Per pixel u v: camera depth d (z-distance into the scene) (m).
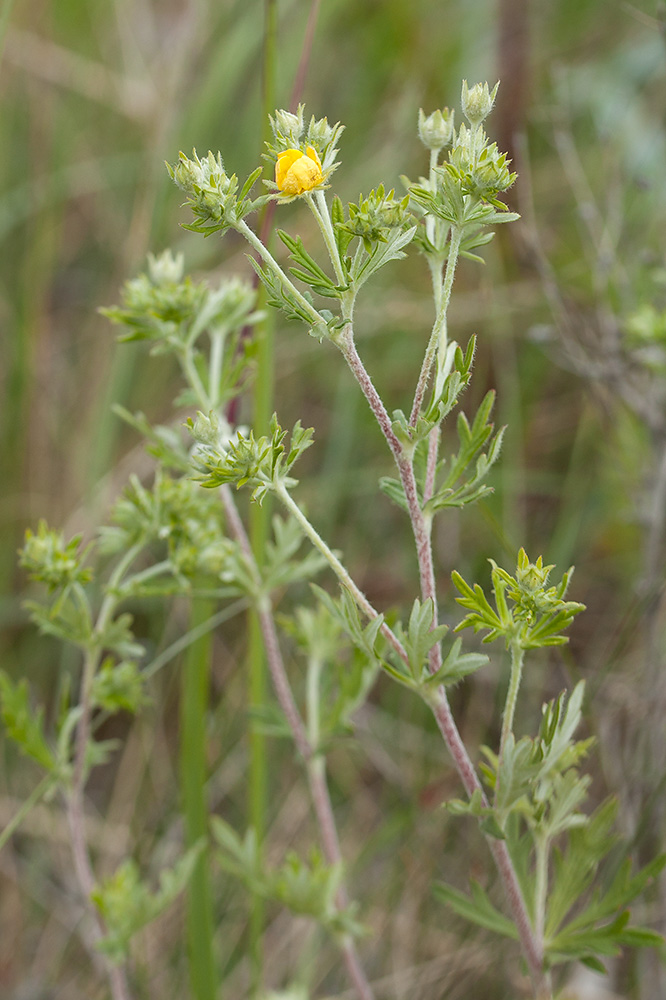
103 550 0.53
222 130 0.78
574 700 0.47
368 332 0.75
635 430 0.68
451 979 0.57
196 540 0.53
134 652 0.53
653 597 0.58
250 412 0.68
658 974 0.57
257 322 0.55
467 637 0.63
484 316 0.72
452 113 0.47
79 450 0.74
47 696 0.69
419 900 0.59
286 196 0.45
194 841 0.55
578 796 0.49
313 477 0.76
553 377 0.78
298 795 0.64
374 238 0.45
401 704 0.63
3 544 0.72
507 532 0.67
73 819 0.54
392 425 0.46
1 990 0.62
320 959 0.61
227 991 0.60
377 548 0.73
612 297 0.68
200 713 0.55
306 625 0.55
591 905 0.49
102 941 0.52
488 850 0.59
